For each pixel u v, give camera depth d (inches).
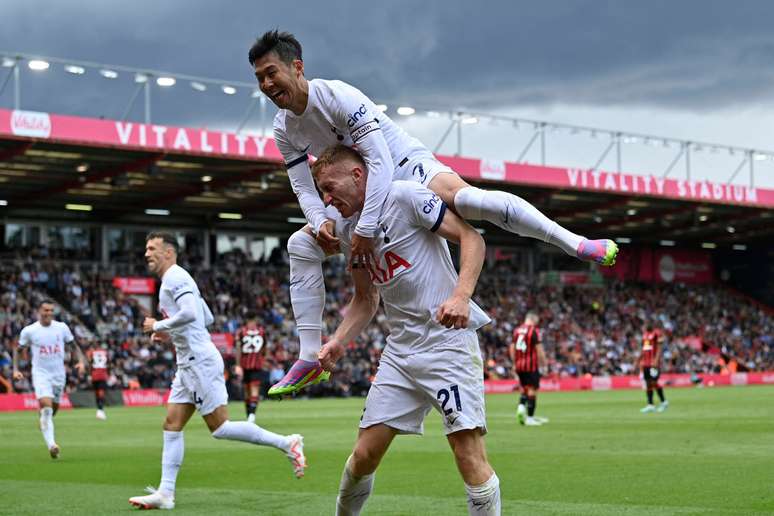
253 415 834.2
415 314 204.2
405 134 222.5
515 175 1733.5
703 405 1020.5
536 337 751.1
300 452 345.1
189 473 417.1
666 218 2210.9
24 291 1594.5
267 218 2003.0
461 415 201.3
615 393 1541.6
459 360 201.9
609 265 194.4
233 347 1610.5
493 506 203.9
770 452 471.5
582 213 2095.2
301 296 233.9
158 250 346.9
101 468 448.1
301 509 305.3
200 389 333.1
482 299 2127.2
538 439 577.0
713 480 355.9
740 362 2282.2
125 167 1467.8
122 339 1579.7
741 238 2514.8
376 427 209.0
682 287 2529.5
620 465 414.6
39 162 1440.7
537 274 2341.3
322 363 225.3
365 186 208.2
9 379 1389.0
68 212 1807.3
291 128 226.5
